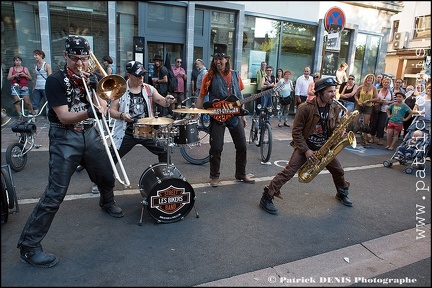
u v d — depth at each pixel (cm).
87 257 285
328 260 302
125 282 256
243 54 1074
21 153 491
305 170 398
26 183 443
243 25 1038
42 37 863
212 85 441
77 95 279
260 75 1019
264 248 313
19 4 850
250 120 1016
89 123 294
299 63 1180
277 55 1127
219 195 434
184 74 960
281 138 805
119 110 386
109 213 361
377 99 771
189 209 359
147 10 937
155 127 340
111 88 291
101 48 938
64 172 273
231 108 435
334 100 376
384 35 1339
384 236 351
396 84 823
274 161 607
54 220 346
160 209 343
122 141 394
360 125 779
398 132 747
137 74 379
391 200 450
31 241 267
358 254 315
